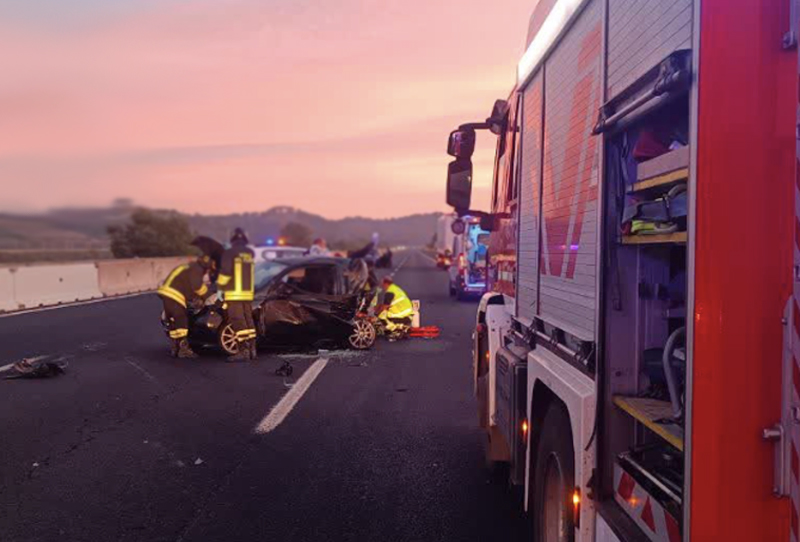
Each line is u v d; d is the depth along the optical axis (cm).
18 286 2006
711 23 213
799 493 209
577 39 357
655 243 272
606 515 290
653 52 256
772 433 210
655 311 304
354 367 1163
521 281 497
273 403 894
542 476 391
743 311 211
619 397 304
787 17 211
